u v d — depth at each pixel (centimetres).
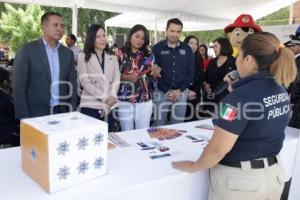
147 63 261
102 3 576
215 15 802
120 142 160
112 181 114
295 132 184
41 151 103
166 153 146
